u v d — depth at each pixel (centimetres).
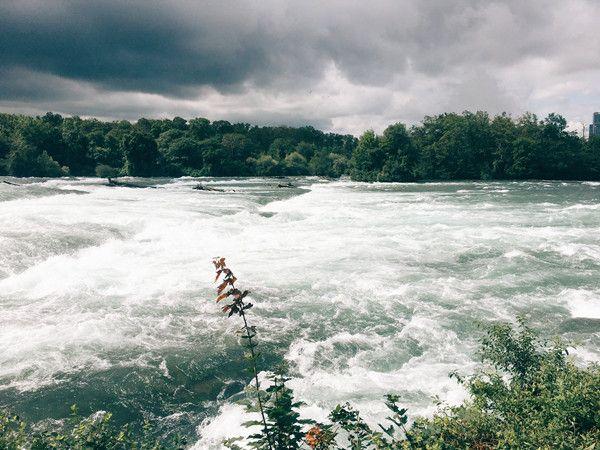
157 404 833
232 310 408
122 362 966
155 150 9356
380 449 450
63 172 7588
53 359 962
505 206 3672
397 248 2016
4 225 2006
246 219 2717
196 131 12612
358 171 8325
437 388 861
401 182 7769
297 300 1355
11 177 6406
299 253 1909
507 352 706
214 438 734
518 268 1706
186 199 3594
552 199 4294
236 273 1591
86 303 1280
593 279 1574
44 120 12162
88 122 12231
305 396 843
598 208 3431
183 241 2077
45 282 1438
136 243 1984
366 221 2798
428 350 1047
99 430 452
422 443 470
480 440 499
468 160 9025
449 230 2450
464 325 1191
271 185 6525
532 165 8794
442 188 6081
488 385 618
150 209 2780
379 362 991
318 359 1005
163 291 1389
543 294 1431
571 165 8756
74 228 2061
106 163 9375
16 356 968
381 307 1312
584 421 494
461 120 9488
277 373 438
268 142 16862
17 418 492
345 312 1272
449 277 1595
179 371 942
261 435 400
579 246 2005
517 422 504
